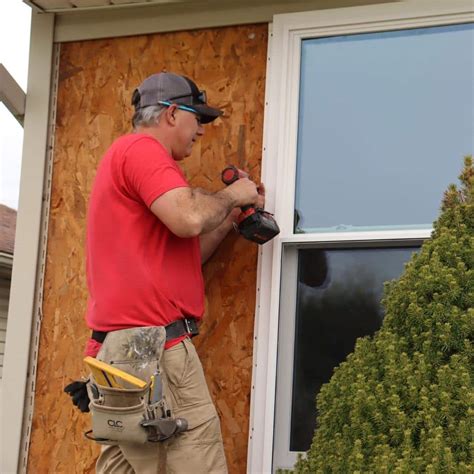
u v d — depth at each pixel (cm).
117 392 361
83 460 479
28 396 494
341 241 440
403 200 438
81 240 500
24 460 488
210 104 483
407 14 449
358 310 437
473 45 440
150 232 390
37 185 510
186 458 382
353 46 463
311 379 440
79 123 511
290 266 454
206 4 490
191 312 400
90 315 400
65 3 502
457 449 372
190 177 481
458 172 431
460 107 437
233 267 464
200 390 393
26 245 506
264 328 449
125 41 508
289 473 434
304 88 468
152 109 415
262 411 441
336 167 454
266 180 460
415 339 395
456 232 399
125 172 388
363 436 397
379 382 402
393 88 452
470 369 380
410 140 443
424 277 396
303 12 468
